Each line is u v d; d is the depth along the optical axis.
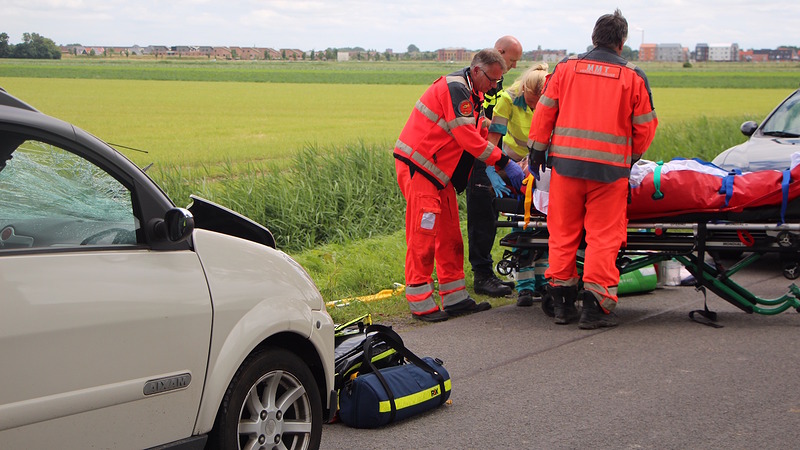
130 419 3.07
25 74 73.50
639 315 7.06
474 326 6.76
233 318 3.43
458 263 7.13
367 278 8.26
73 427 2.90
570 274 6.65
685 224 6.50
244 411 3.57
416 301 6.94
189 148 22.86
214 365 3.35
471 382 5.32
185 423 3.26
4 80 64.06
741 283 8.31
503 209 7.05
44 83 60.88
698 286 6.73
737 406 4.78
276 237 10.16
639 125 6.18
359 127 30.78
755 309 6.73
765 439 4.29
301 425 3.77
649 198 6.46
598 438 4.33
